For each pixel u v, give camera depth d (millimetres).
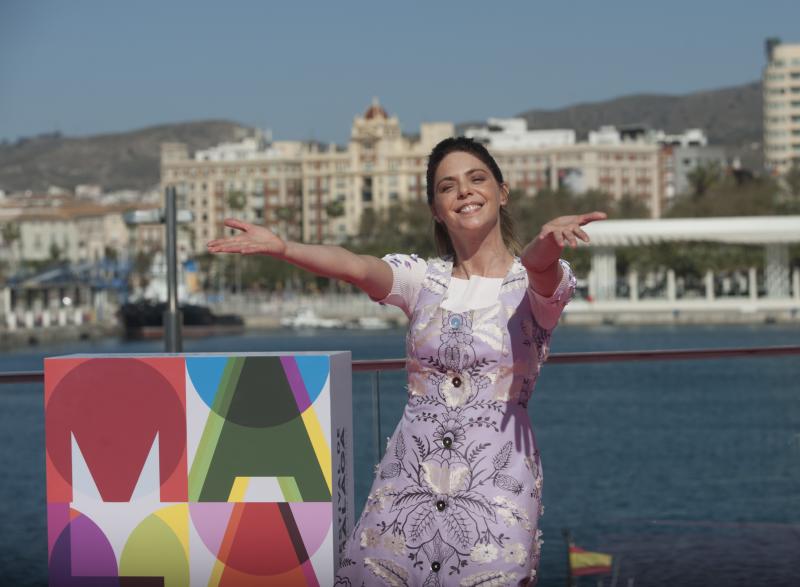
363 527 3605
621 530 6195
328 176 198000
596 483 6445
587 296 114062
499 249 3736
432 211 3824
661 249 112188
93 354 4590
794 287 106625
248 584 4488
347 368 4711
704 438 6207
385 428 5555
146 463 4512
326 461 4438
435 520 3504
